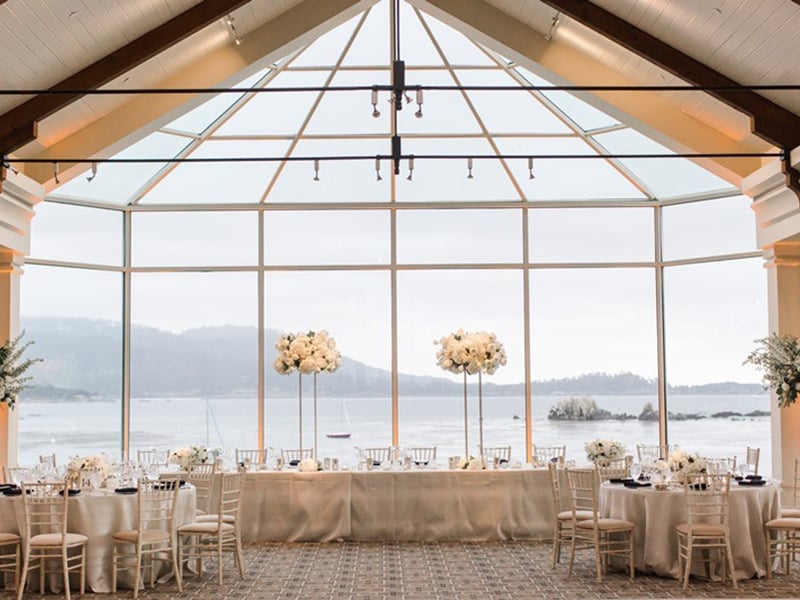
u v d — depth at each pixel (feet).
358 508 35.19
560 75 34.94
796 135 31.12
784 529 28.81
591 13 30.37
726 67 30.27
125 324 42.80
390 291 43.19
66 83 29.99
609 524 28.89
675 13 28.81
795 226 33.76
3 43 26.81
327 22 34.19
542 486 35.40
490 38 34.88
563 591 27.27
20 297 38.83
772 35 27.55
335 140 41.60
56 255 40.86
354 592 27.40
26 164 34.68
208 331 43.06
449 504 35.12
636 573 29.63
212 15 29.94
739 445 40.91
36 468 31.12
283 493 35.29
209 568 30.86
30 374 40.06
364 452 41.81
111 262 42.60
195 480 34.68
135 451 42.34
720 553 28.37
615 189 42.78
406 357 43.04
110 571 28.04
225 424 42.86
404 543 34.76
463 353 36.50
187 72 34.32
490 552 33.06
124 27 29.12
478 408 42.80
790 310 35.73
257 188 42.80
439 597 26.68
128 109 34.53
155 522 28.73
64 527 26.73
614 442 33.37
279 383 43.04
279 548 34.09
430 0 34.55
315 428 39.06
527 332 42.96
